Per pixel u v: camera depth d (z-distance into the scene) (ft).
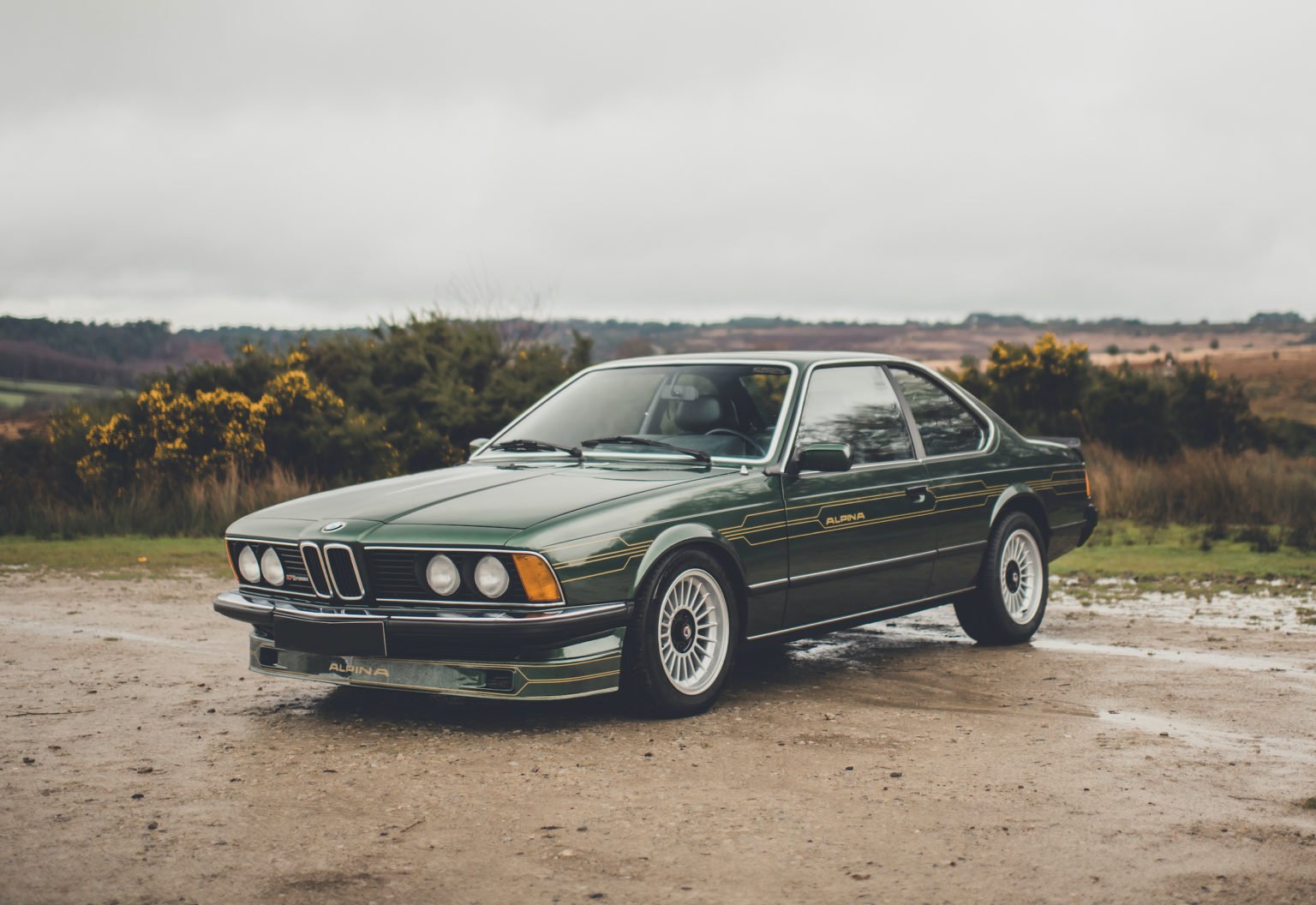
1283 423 75.82
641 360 21.34
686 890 10.46
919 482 20.57
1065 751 14.92
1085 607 27.32
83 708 17.61
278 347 59.31
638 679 16.15
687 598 16.87
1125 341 476.95
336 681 16.25
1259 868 10.85
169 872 10.94
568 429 20.24
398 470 53.26
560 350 62.39
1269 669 20.12
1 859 11.28
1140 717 16.72
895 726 16.21
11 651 22.29
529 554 15.15
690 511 16.75
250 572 17.46
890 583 20.04
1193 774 13.89
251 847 11.60
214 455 51.24
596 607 15.53
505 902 10.25
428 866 11.09
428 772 14.11
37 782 13.79
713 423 19.20
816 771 14.01
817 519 18.53
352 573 16.12
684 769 14.14
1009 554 22.74
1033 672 20.03
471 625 15.14
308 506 17.78
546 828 12.09
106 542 42.75
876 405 20.66
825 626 19.01
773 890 10.44
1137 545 38.83
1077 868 10.90
